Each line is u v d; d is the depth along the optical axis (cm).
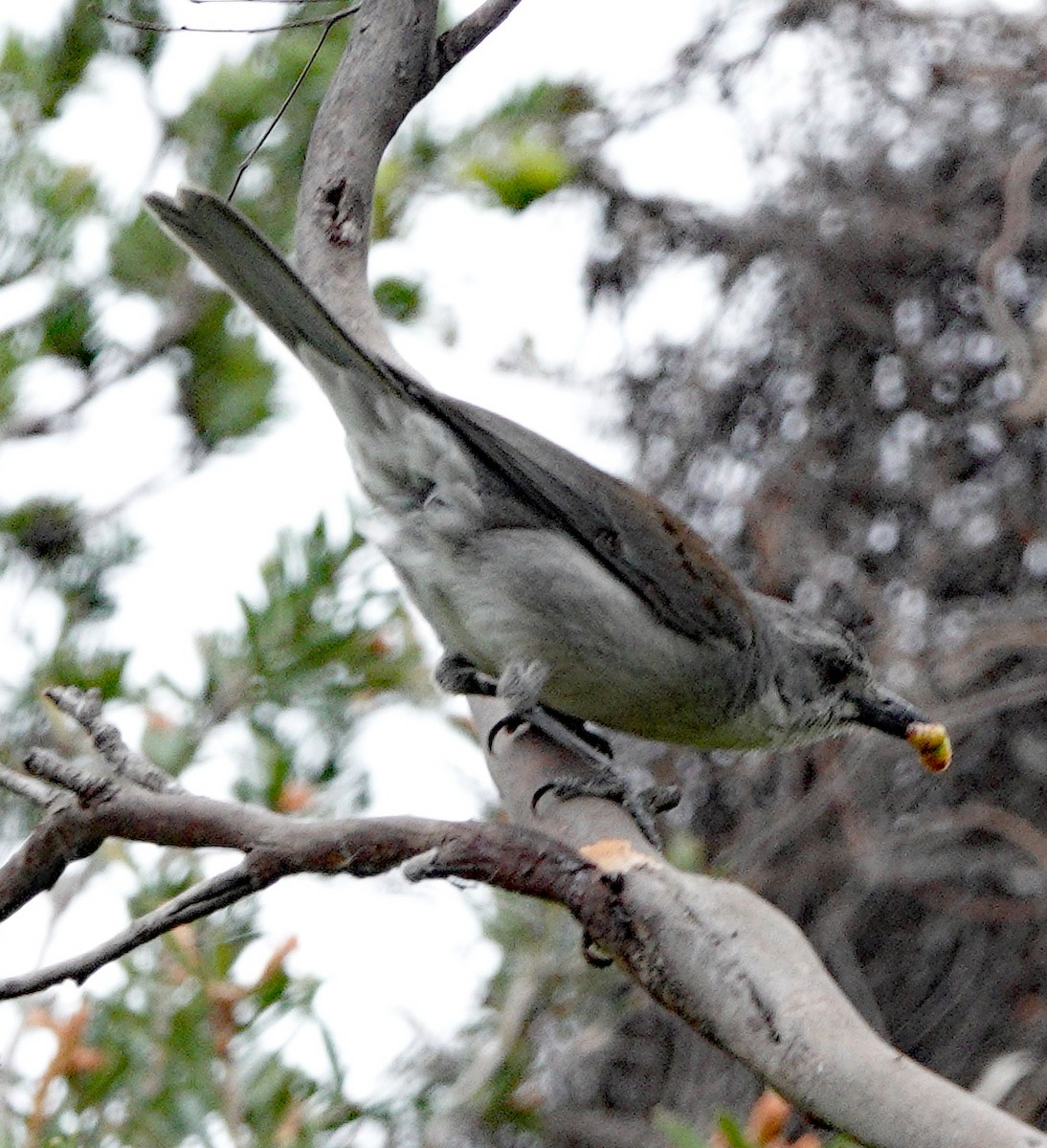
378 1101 948
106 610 1023
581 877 589
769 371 1445
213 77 1062
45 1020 796
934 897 1345
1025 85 1444
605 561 902
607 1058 1330
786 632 995
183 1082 790
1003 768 1360
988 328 1417
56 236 1016
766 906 584
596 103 1434
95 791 589
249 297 833
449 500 888
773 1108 708
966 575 1387
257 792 898
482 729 880
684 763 1401
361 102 890
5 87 1055
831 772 1367
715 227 1469
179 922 598
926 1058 1313
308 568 950
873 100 1459
